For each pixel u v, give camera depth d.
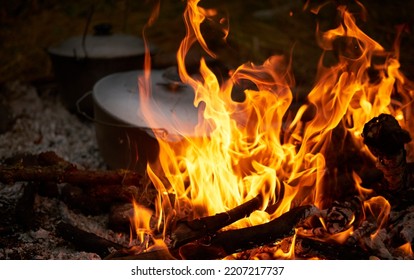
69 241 2.86
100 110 3.34
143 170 3.17
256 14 6.20
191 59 3.38
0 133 4.18
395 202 2.89
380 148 2.65
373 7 5.84
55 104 4.64
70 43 4.23
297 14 6.15
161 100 3.30
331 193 2.95
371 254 2.63
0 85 4.66
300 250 2.66
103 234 3.00
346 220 2.76
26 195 3.04
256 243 2.54
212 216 2.62
